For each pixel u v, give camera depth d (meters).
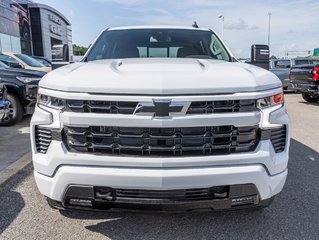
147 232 2.97
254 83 2.55
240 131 2.53
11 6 33.59
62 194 2.57
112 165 2.48
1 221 3.15
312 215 3.31
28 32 40.81
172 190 2.47
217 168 2.49
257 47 3.91
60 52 3.98
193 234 2.95
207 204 2.55
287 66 17.06
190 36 4.31
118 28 4.48
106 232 2.97
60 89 2.53
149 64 2.94
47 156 2.61
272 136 2.66
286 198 3.70
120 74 2.54
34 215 3.26
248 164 2.55
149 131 2.45
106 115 2.44
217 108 2.47
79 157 2.50
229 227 3.07
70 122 2.49
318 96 12.25
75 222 3.13
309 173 4.50
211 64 3.03
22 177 4.24
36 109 2.73
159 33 4.31
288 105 11.93
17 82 7.14
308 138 6.54
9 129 6.97
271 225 3.11
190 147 2.47
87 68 2.78
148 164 2.45
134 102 2.41
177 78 2.47
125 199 2.52
